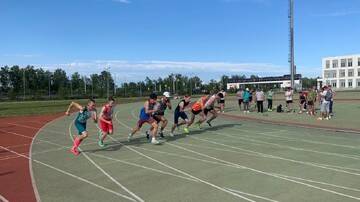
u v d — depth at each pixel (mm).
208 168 10273
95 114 13055
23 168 10773
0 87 122188
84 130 12812
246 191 8047
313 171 9727
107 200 7672
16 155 12805
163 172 9938
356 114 27016
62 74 132500
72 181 9219
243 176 9328
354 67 106375
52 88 129875
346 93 75625
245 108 30906
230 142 14734
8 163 11508
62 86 116812
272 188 8234
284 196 7652
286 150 12789
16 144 15266
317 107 34219
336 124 20516
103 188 8547
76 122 12820
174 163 11000
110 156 12266
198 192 8055
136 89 127312
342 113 28062
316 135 16484
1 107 47625
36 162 11570
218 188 8312
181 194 7938
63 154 12797
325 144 13977
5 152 13438
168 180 9109
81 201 7637
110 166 10797
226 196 7723
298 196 7633
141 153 12680
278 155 11922
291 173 9531
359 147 13250
